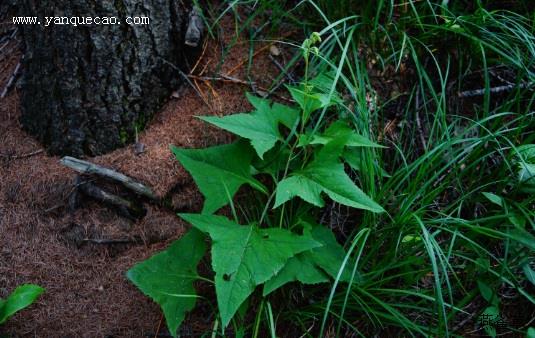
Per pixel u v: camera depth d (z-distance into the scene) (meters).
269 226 0.97
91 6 0.94
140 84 1.01
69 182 1.00
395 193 1.03
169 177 1.00
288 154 0.98
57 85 0.99
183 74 1.06
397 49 1.10
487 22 1.10
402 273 0.95
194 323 0.96
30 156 1.04
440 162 1.00
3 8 1.20
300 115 1.00
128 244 0.99
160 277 0.89
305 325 0.96
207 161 0.93
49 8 0.95
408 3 1.09
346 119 1.00
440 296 0.86
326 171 0.89
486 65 1.07
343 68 1.07
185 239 0.92
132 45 0.98
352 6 1.10
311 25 1.10
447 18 1.07
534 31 1.12
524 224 0.94
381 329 0.96
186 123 1.04
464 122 1.11
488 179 1.05
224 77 1.06
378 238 0.98
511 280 0.98
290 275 0.87
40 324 0.94
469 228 0.97
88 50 0.97
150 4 0.98
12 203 1.00
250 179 0.94
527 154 0.99
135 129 1.03
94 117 1.00
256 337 0.89
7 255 0.97
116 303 0.96
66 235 0.99
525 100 1.12
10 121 1.08
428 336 0.91
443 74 1.13
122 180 0.99
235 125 0.90
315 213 1.02
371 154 0.99
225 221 0.87
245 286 0.81
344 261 0.86
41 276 0.96
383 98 1.09
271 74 1.08
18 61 1.14
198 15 1.05
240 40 1.10
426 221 0.95
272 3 1.11
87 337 0.94
